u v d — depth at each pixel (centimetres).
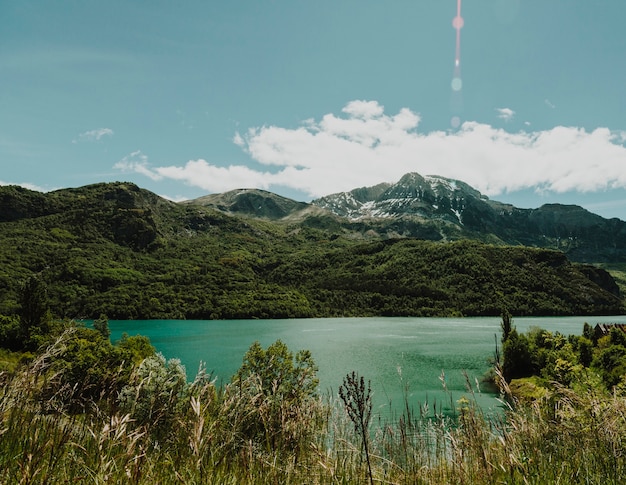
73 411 331
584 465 428
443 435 480
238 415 364
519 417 479
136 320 17250
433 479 411
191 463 315
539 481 399
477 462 432
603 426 470
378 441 458
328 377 5728
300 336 11525
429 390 4603
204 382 377
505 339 5812
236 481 331
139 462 288
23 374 336
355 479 391
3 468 269
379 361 7281
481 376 5700
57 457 274
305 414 402
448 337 11075
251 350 1888
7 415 307
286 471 349
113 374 346
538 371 4738
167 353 8688
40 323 4131
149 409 338
